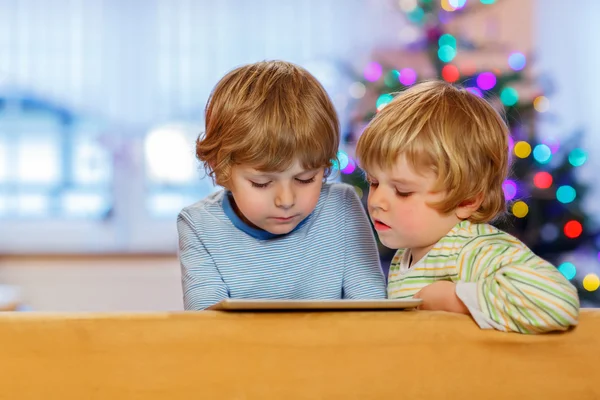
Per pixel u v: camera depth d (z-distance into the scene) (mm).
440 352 831
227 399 773
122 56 3258
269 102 1117
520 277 878
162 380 762
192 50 3279
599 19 3406
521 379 850
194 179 3322
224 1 3287
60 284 3244
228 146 1114
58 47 3217
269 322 791
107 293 3268
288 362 790
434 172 1060
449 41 2736
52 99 3221
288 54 3295
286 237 1263
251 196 1118
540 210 2727
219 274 1229
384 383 812
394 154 1058
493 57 3273
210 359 773
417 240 1094
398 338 821
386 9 3309
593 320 880
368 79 2764
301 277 1261
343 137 2977
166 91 3281
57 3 3213
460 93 1149
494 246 1026
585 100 3422
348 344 806
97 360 753
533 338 857
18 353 743
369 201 1108
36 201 3252
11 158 3223
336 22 3309
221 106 1169
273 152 1083
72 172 3264
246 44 3287
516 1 3387
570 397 858
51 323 750
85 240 3283
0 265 3221
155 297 3295
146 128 3277
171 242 3336
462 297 916
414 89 1165
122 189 3309
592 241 2762
